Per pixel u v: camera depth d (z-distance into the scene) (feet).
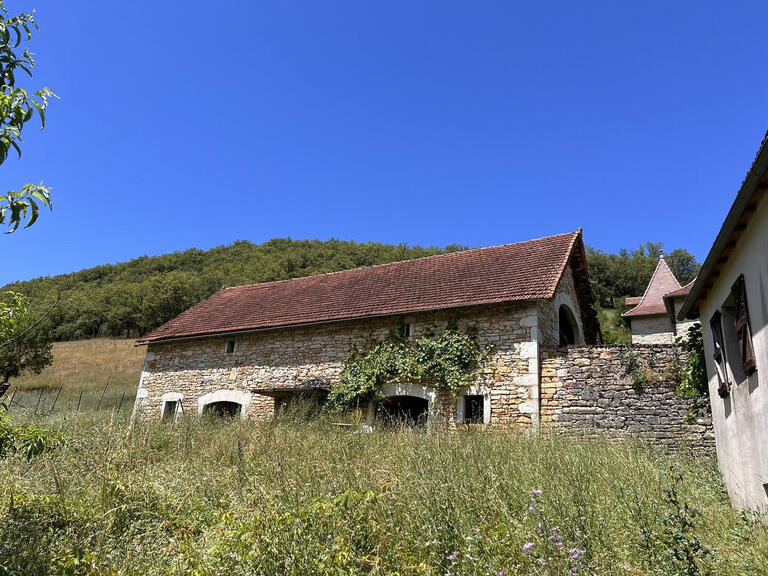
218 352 54.24
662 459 26.55
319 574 10.71
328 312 50.06
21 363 85.46
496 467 19.56
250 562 11.05
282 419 36.86
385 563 11.61
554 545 11.60
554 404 37.35
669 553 11.71
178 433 32.50
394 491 15.60
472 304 40.93
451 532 12.76
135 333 162.91
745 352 17.53
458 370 40.37
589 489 16.71
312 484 17.31
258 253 262.26
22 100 10.85
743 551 12.98
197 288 179.73
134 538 14.42
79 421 37.93
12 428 14.12
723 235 17.26
